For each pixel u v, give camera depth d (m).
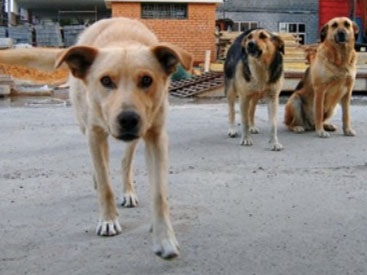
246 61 3.74
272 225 2.30
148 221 2.35
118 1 11.33
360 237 2.18
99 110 1.95
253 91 3.73
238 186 2.83
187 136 4.14
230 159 3.41
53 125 4.64
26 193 2.73
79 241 2.15
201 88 7.87
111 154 3.51
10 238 2.18
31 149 3.69
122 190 2.60
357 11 14.78
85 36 2.36
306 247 2.09
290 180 2.94
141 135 1.84
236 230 2.25
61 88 9.18
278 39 3.76
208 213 2.44
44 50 2.17
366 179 2.95
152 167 2.04
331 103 4.27
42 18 17.88
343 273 1.90
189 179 2.95
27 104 6.78
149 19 11.49
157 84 1.91
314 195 2.68
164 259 1.96
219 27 14.09
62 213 2.45
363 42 14.25
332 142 3.96
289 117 4.42
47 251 2.07
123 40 2.15
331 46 4.08
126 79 1.85
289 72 8.26
